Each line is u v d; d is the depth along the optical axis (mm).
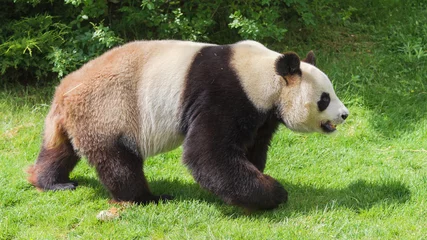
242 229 9289
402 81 14680
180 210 9906
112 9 15328
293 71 9641
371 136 12953
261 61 9750
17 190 10805
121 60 10047
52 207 10172
